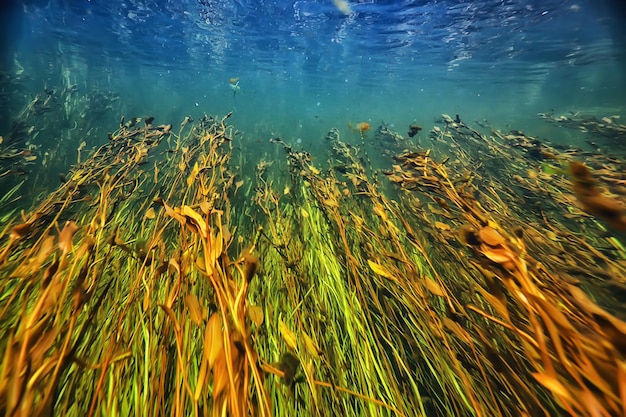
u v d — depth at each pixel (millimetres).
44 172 6203
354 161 6062
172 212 1433
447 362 2143
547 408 1800
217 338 1004
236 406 915
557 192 4285
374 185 4391
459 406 2014
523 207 4449
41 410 962
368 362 2127
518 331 1151
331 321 2521
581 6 10609
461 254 3016
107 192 2621
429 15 12555
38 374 947
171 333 1958
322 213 4078
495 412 1850
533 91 27969
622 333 932
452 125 7680
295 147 10727
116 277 2314
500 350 2131
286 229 3789
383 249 2992
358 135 12898
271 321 2428
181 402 1154
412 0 11359
